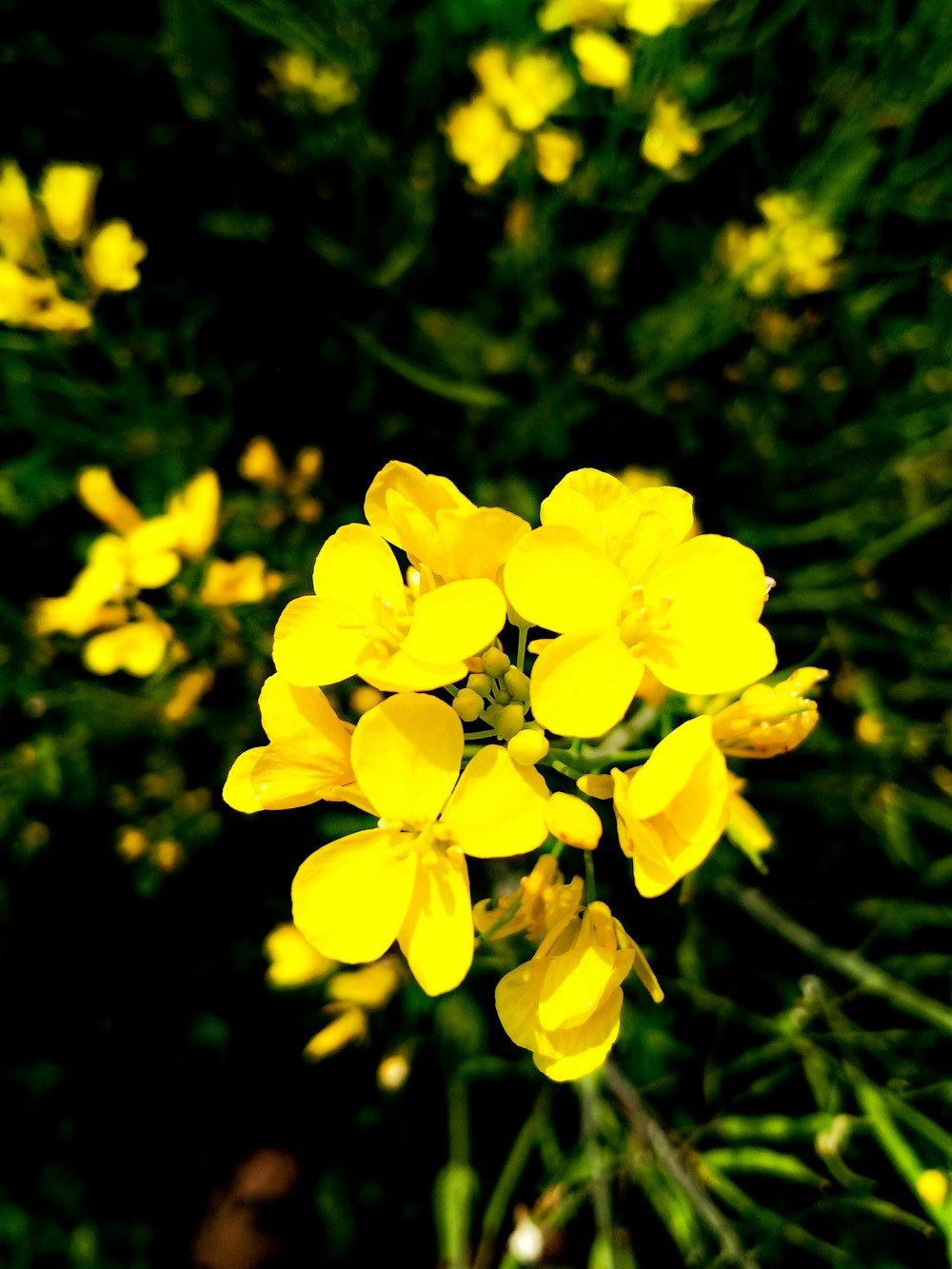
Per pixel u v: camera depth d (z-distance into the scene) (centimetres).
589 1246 14
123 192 15
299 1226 14
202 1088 14
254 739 14
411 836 7
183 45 13
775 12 14
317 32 12
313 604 7
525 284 15
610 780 7
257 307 15
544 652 7
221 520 13
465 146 13
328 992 12
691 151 13
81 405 14
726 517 15
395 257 14
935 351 15
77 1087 14
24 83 15
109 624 12
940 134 15
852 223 16
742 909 14
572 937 7
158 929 15
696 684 7
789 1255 13
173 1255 14
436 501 7
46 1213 14
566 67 14
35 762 14
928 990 14
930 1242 13
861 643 15
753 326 15
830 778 14
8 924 15
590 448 15
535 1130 12
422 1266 14
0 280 12
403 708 7
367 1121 14
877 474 15
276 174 15
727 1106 13
